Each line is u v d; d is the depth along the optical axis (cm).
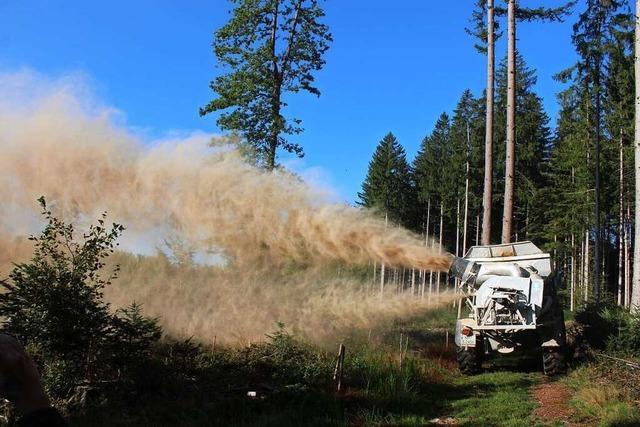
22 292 800
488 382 1115
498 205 5075
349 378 1040
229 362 1055
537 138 4953
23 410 308
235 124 2006
